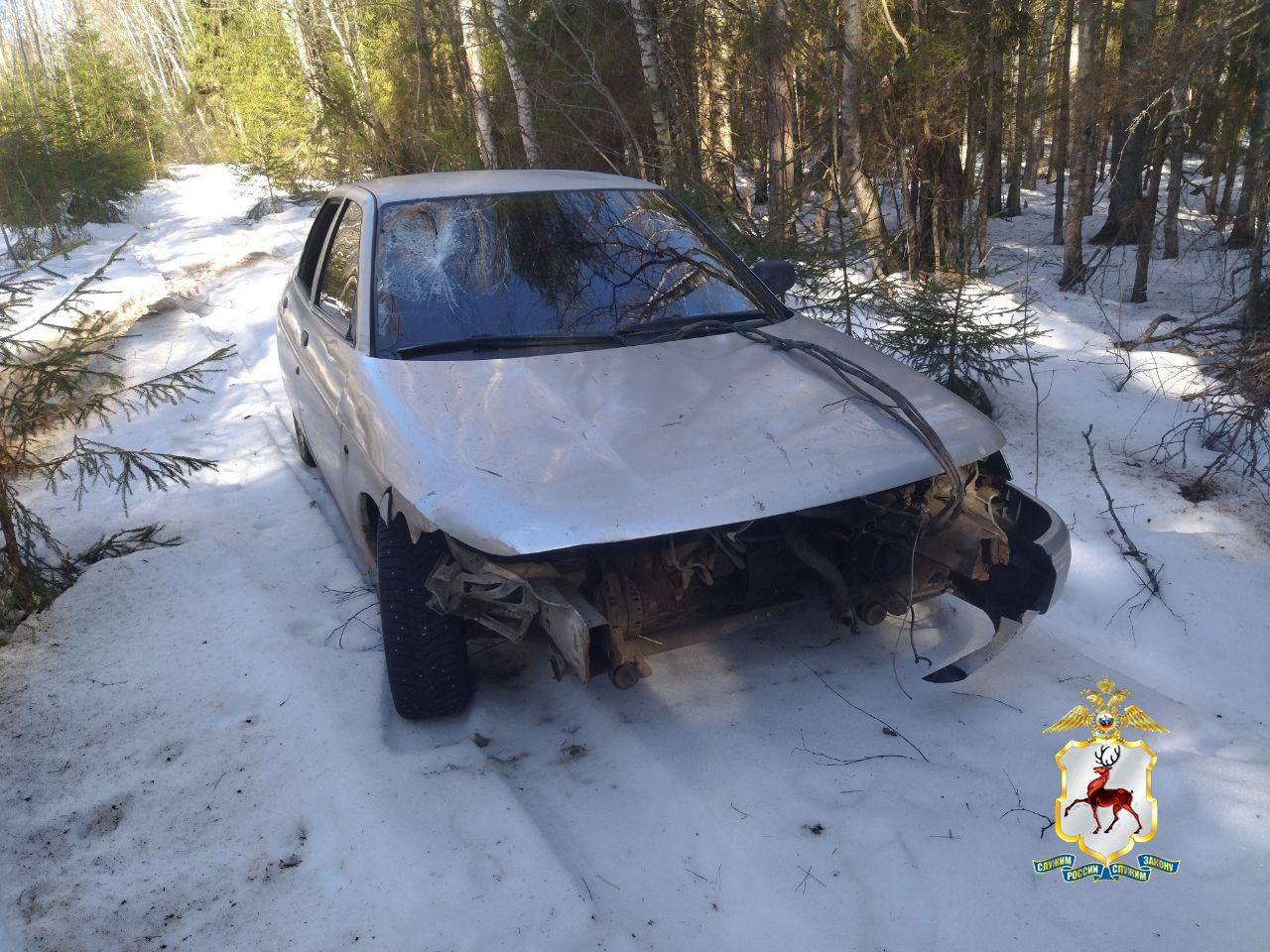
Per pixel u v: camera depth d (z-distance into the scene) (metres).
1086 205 13.45
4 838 2.68
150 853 2.59
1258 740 2.90
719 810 2.62
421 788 2.72
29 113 17.45
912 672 3.24
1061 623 3.60
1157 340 6.93
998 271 6.21
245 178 20.61
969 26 9.42
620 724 3.00
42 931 2.35
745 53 9.71
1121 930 2.21
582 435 2.73
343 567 4.26
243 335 8.68
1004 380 5.72
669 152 8.72
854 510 2.92
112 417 6.70
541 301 3.45
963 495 2.98
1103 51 10.29
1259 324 6.49
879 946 2.20
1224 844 2.46
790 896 2.33
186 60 36.91
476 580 2.62
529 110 11.70
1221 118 8.33
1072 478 4.74
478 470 2.60
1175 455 4.89
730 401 2.95
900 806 2.62
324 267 4.32
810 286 6.16
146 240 15.55
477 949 2.20
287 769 2.87
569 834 2.56
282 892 2.42
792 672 3.26
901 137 9.45
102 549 4.51
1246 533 4.11
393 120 15.55
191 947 2.27
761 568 2.99
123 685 3.38
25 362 4.14
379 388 3.05
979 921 2.25
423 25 14.27
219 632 3.70
